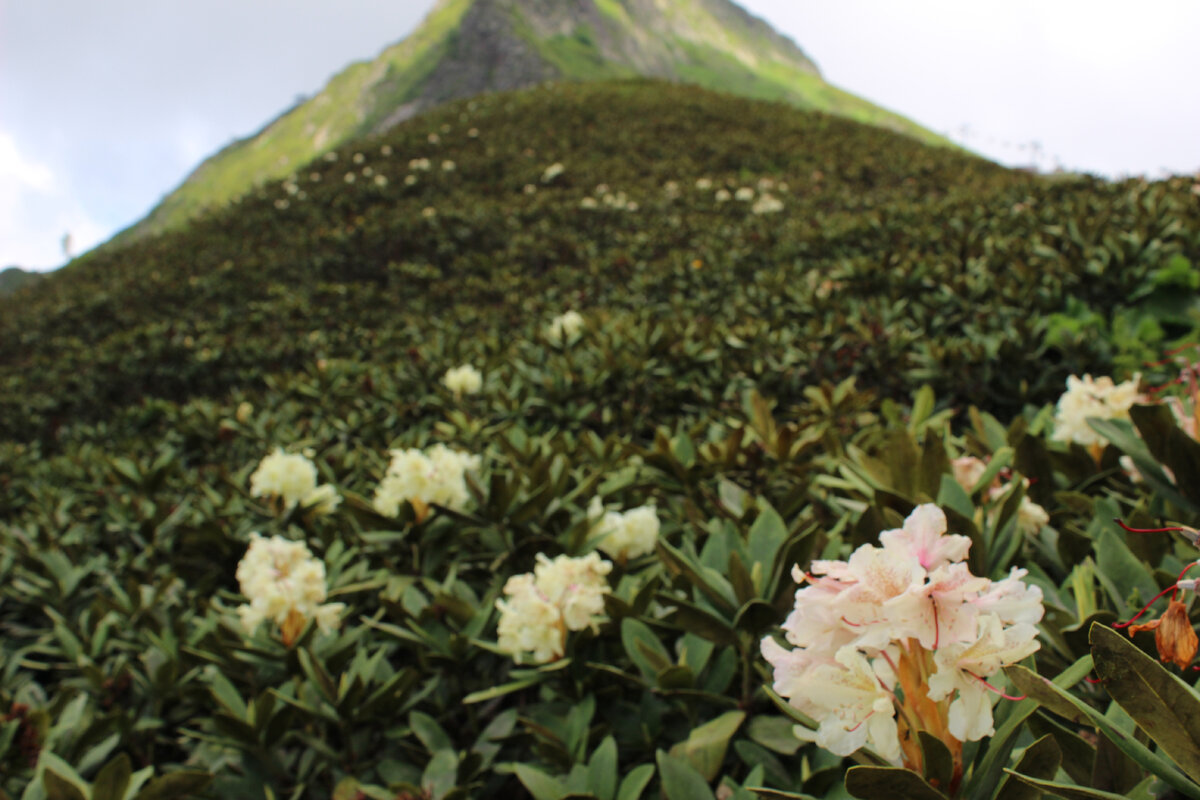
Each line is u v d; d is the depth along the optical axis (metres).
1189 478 1.54
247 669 2.18
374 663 2.00
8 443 7.88
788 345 4.32
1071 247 4.67
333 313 10.75
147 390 9.34
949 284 4.95
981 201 7.73
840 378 4.04
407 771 1.84
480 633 2.00
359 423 4.49
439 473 2.34
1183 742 0.71
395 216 14.04
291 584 1.98
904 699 0.87
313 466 3.20
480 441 3.70
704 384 4.21
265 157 114.81
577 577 1.75
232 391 8.09
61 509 4.32
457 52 100.88
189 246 15.80
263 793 1.92
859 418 3.13
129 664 2.45
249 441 4.92
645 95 25.00
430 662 2.00
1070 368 3.55
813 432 2.85
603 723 1.73
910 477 1.74
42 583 3.19
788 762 1.46
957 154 19.41
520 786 1.93
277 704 2.04
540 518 2.36
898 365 4.00
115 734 2.15
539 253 11.73
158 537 3.44
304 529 2.95
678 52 138.75
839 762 1.19
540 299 8.87
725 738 1.42
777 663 0.87
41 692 2.57
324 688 1.89
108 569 3.56
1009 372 3.60
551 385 4.09
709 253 8.38
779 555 1.43
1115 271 4.37
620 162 17.61
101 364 9.60
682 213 12.87
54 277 17.77
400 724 1.99
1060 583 1.66
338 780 1.90
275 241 14.95
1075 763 0.97
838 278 5.58
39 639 3.04
